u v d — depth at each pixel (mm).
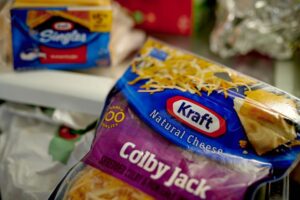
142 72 420
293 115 368
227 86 396
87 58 478
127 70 426
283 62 530
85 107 452
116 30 510
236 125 370
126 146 360
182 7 553
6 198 418
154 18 573
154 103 386
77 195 350
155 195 336
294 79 492
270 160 354
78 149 422
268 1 503
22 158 440
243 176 343
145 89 399
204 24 610
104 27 461
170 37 576
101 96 446
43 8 443
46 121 471
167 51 449
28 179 420
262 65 523
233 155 358
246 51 541
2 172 434
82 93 449
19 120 479
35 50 461
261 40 527
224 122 372
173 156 354
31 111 471
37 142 451
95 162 358
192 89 395
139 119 377
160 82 406
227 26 527
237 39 530
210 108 379
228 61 534
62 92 452
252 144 362
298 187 436
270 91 390
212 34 562
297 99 383
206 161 352
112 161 355
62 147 442
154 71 421
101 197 344
